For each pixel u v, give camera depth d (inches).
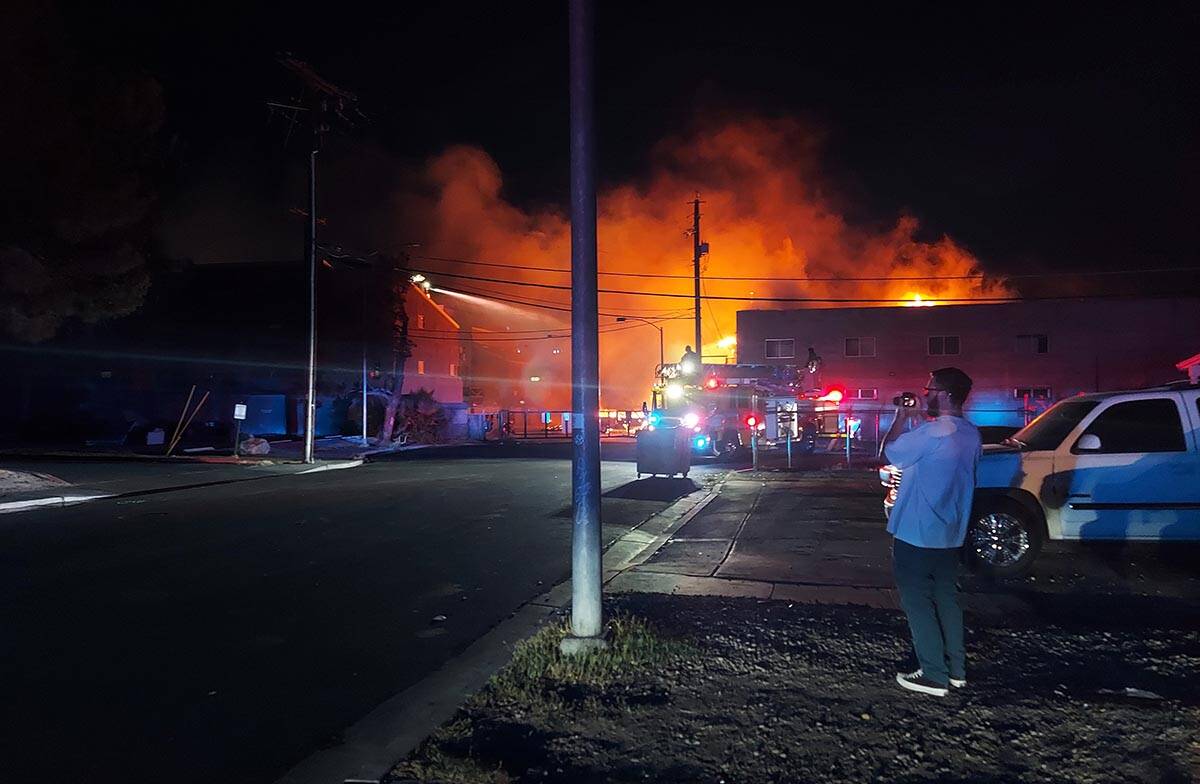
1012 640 233.9
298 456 1190.9
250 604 307.0
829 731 173.9
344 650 252.4
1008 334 1723.7
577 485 226.7
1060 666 211.3
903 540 194.7
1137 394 343.9
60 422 1541.6
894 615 269.4
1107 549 384.2
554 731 177.0
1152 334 1668.3
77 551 408.5
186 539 442.6
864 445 1155.3
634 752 166.7
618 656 217.0
